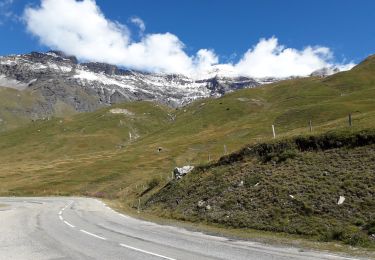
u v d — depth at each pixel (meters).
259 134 118.81
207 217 31.27
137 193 64.25
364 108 109.62
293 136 38.34
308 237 22.45
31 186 101.50
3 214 39.44
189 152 127.12
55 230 25.77
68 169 128.25
